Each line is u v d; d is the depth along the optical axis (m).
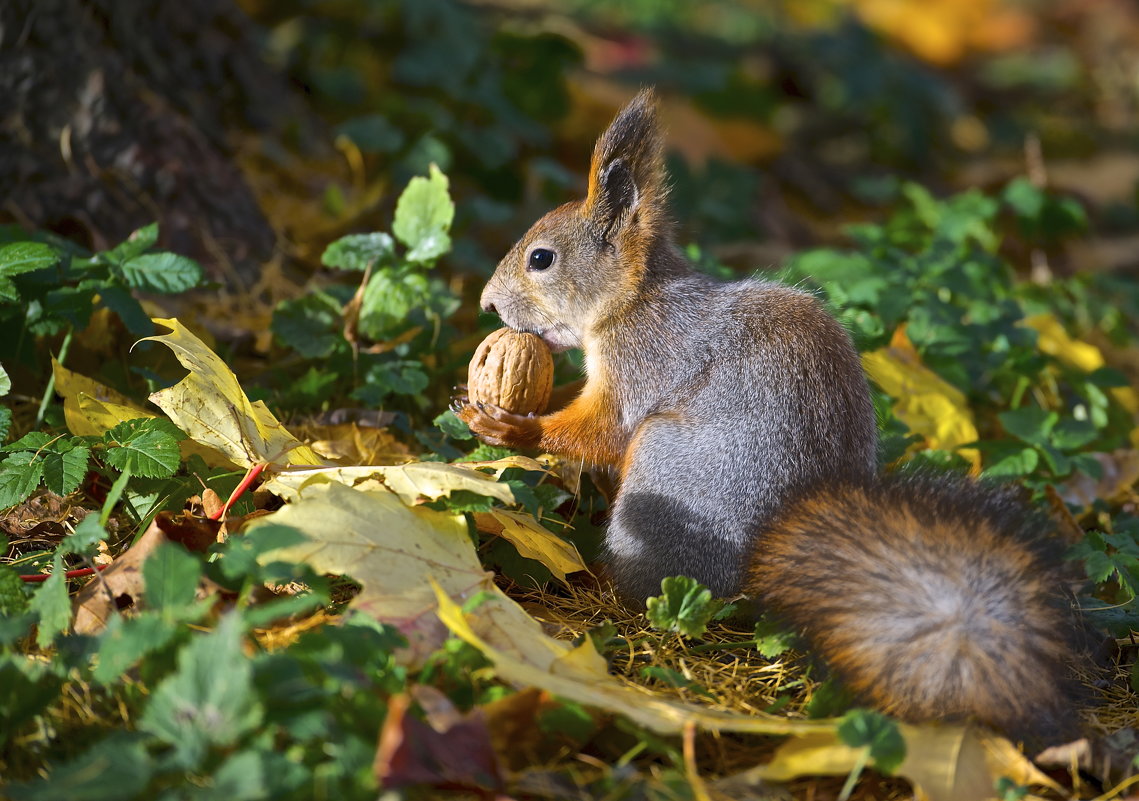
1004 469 8.93
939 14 28.59
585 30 22.64
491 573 6.24
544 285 8.37
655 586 7.29
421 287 9.17
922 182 20.75
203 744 4.25
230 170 11.43
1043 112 25.64
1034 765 5.61
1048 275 14.02
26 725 5.18
